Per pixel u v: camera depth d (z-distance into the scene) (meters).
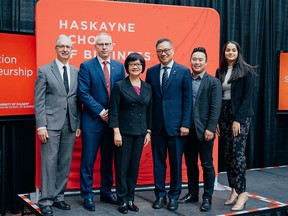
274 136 5.05
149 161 3.67
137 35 3.57
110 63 3.10
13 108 3.52
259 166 5.09
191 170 3.22
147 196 3.46
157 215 2.93
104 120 3.00
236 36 4.77
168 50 2.95
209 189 3.07
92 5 3.42
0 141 3.60
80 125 3.08
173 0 4.46
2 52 3.44
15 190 3.69
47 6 3.28
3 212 3.63
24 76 3.55
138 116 2.93
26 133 3.78
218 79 3.02
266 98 4.92
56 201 3.03
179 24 3.67
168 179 3.71
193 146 3.16
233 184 3.15
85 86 2.96
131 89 2.91
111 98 2.92
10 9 3.64
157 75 3.04
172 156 3.04
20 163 3.73
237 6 4.73
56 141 2.88
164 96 3.00
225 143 3.16
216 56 3.78
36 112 2.83
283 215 3.51
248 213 3.06
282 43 5.05
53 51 3.30
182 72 3.01
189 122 2.98
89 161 3.02
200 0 4.58
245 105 2.99
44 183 2.87
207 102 2.99
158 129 3.04
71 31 3.37
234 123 3.02
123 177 2.97
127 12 3.54
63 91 2.88
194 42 3.71
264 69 4.92
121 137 2.92
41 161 2.88
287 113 4.93
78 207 3.08
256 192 3.80
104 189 3.21
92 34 3.44
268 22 4.88
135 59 2.88
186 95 2.99
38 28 3.26
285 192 3.82
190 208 3.11
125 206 2.96
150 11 3.60
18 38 3.50
